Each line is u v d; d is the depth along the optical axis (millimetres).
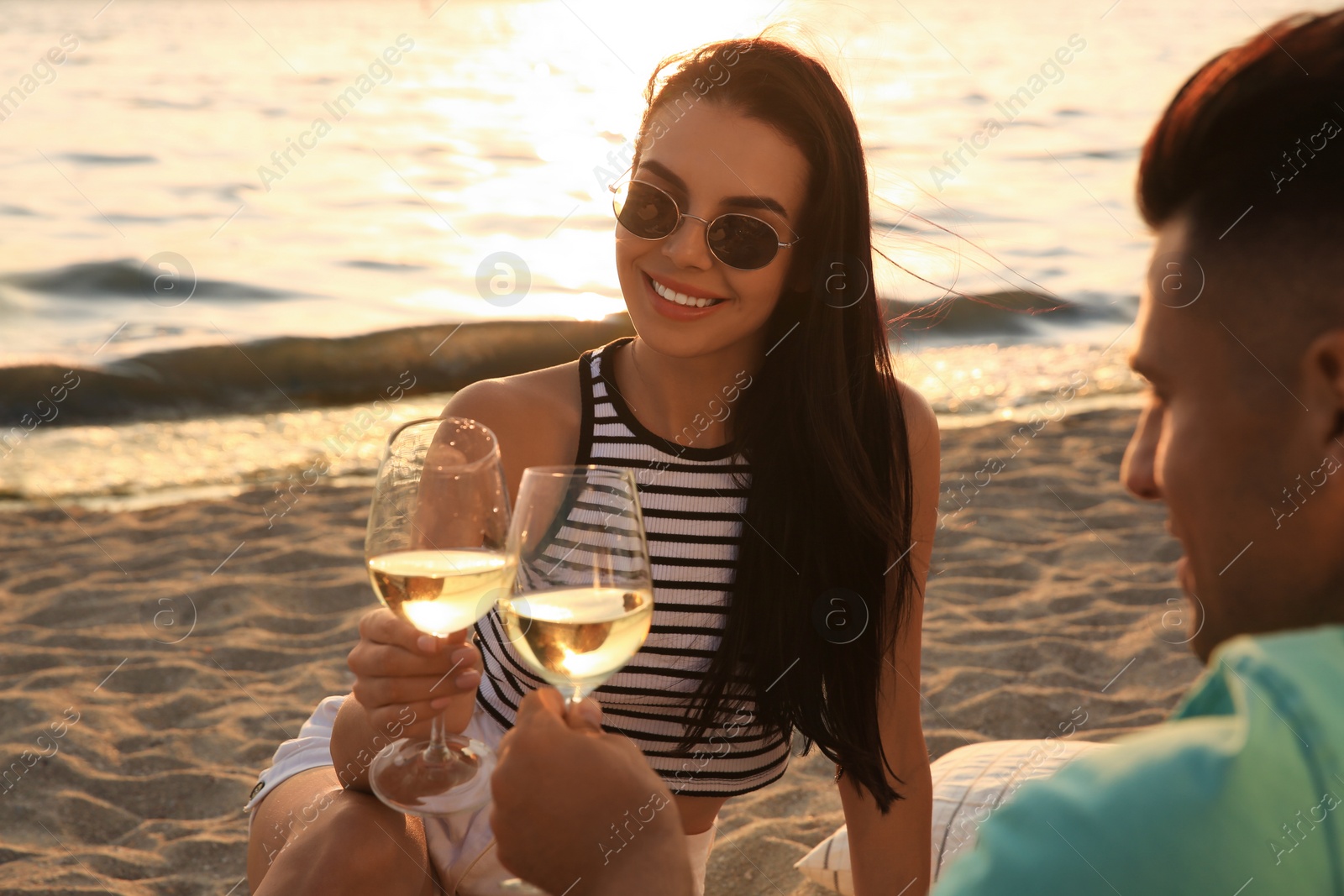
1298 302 617
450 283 10062
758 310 1871
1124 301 9469
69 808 2982
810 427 1920
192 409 7414
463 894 1587
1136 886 560
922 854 2074
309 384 7797
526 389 2008
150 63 24781
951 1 48312
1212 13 38812
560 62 26891
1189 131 693
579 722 1279
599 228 12141
